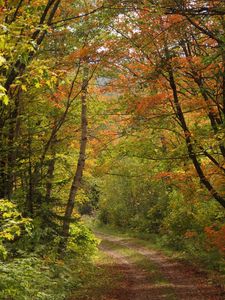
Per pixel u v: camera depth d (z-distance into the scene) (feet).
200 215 58.59
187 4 30.22
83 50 42.73
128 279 55.98
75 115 62.18
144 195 126.41
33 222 46.14
